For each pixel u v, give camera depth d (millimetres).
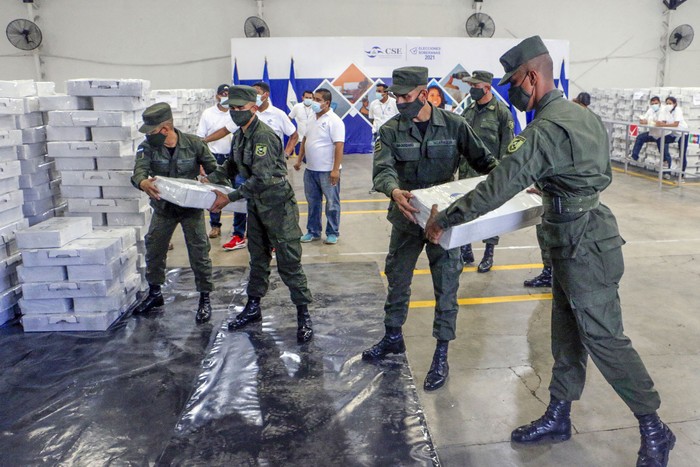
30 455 2459
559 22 13367
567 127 2039
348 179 9570
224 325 3766
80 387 3004
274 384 3008
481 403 2832
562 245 2195
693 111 9023
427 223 2346
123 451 2475
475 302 4160
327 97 5340
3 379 3096
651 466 2246
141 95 4152
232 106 3197
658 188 8445
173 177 3729
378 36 12211
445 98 12047
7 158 3871
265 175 3250
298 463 2373
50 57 12219
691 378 3029
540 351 3381
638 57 13758
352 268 4895
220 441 2533
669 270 4797
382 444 2490
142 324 3797
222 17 12516
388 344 3254
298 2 12602
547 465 2363
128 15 12281
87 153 4102
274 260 5168
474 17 12672
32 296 3672
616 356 2230
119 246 3906
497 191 2061
